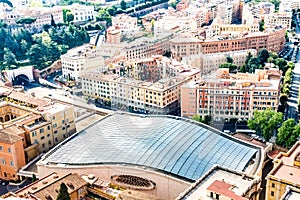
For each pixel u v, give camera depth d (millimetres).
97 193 170375
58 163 187750
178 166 168625
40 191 161000
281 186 156500
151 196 170125
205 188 143625
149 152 175625
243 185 146000
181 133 185625
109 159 177625
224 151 179125
